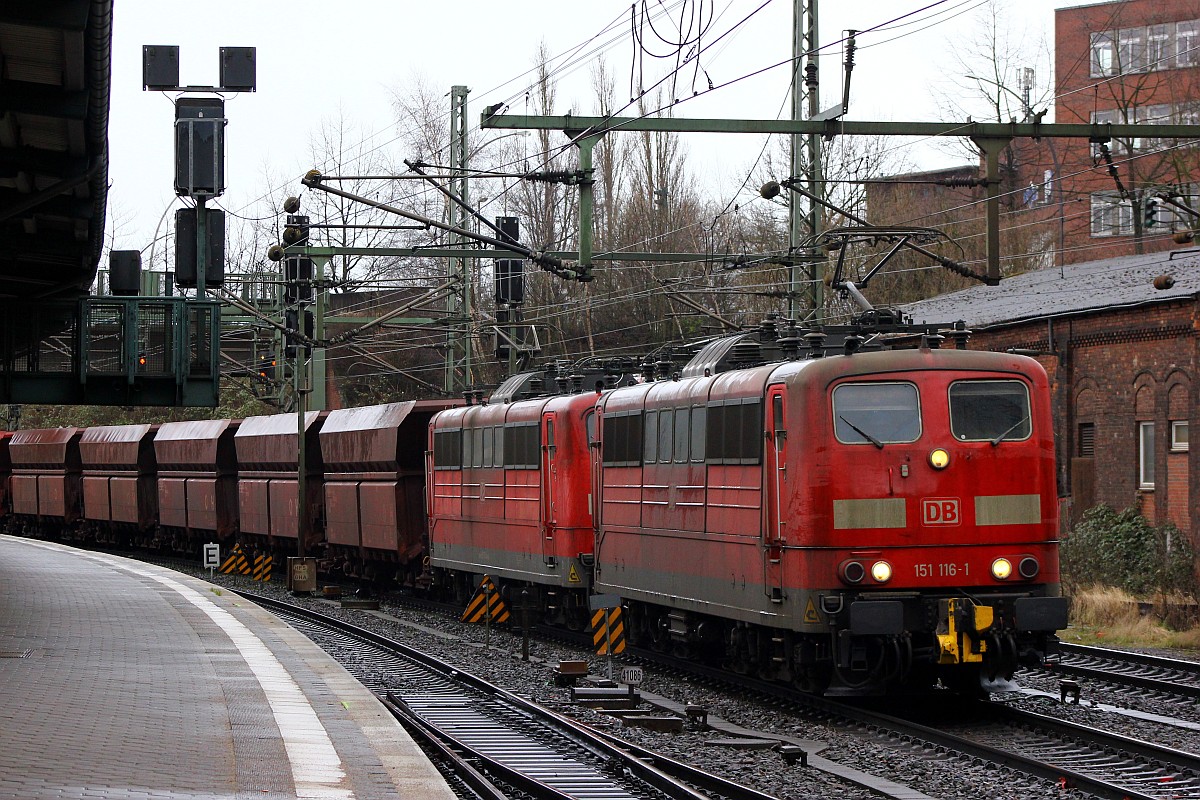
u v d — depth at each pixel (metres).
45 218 31.86
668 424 28.89
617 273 76.69
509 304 49.06
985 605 22.59
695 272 76.00
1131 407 44.50
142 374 42.31
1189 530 41.53
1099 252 85.62
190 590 41.41
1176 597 38.62
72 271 38.06
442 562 44.31
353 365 88.62
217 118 40.56
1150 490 44.03
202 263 41.88
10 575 45.53
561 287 78.44
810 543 22.88
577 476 35.12
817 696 24.53
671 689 27.34
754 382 24.84
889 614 22.08
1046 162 88.12
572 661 29.02
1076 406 47.22
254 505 62.56
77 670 22.28
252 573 63.66
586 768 19.36
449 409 44.72
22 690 19.66
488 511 40.16
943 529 22.95
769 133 30.84
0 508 89.06
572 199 80.56
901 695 24.98
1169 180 79.19
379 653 34.47
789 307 36.78
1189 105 78.56
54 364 50.66
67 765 14.02
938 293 79.12
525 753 20.59
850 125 30.50
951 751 19.98
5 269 37.84
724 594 26.09
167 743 15.88
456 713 24.64
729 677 27.48
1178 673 28.28
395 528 49.09
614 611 28.05
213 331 42.66
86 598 37.31
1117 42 83.75
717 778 17.75
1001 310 51.44
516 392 40.81
